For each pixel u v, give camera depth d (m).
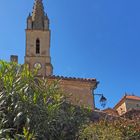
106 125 12.66
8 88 7.73
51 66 68.62
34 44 71.19
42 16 74.00
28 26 72.31
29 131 7.28
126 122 13.20
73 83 24.53
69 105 8.84
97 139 10.86
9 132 7.22
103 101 22.41
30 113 7.46
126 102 56.34
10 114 7.45
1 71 8.34
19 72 8.56
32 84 8.26
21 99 7.53
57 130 7.86
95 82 24.77
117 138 11.93
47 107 7.71
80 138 8.84
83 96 24.47
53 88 8.52
